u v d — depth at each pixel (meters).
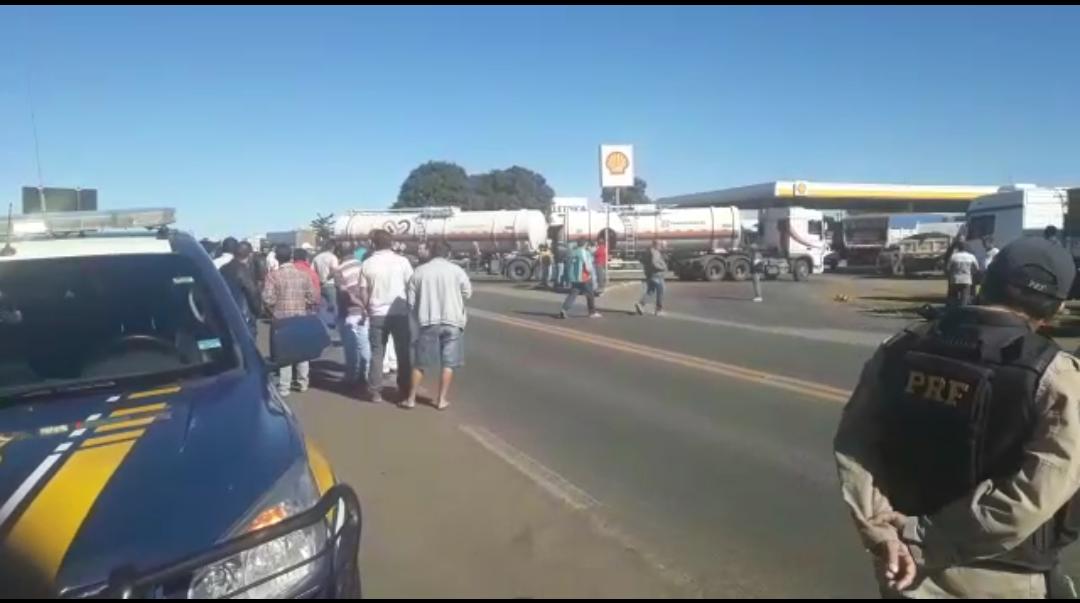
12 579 2.47
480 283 37.00
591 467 6.71
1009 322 2.55
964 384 2.51
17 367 3.82
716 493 6.02
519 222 41.62
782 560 4.74
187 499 2.72
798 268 37.66
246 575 2.56
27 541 2.57
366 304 9.83
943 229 46.56
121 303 4.14
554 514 5.38
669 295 28.14
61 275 4.22
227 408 3.40
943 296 26.47
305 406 9.42
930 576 2.60
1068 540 2.65
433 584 3.65
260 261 16.58
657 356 12.91
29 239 4.45
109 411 3.37
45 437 3.13
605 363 12.27
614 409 9.01
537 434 7.91
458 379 11.12
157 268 4.33
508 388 10.39
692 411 8.83
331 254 15.82
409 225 43.28
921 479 2.62
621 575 4.05
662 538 5.06
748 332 16.42
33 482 2.80
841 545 5.00
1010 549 2.48
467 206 102.44
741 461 6.88
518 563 4.12
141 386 3.68
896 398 2.68
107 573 2.45
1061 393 2.38
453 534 4.85
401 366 9.76
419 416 8.82
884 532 2.63
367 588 3.61
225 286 4.39
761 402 9.22
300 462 3.04
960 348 2.56
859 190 55.00
